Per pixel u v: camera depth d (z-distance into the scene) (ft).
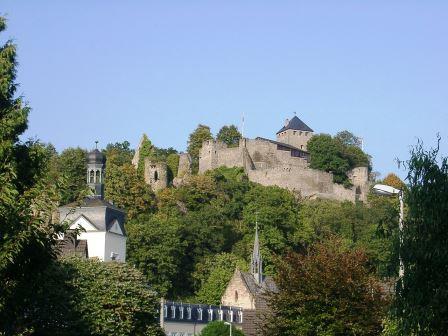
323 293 194.18
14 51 128.98
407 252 126.82
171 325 448.24
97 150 394.73
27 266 117.60
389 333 160.56
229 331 416.87
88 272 216.33
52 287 185.37
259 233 643.04
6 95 126.62
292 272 199.82
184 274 579.89
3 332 118.32
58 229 120.16
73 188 384.06
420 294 124.67
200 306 479.41
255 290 527.81
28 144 127.34
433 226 126.52
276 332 200.54
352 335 193.88
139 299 223.92
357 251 203.10
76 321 202.08
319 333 194.29
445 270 125.90
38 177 122.83
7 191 111.24
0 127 118.32
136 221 629.51
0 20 132.77
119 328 215.10
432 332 124.36
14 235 110.32
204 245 607.37
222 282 552.82
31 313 161.38
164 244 542.16
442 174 128.98
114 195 642.22
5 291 112.78
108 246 351.46
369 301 193.16
